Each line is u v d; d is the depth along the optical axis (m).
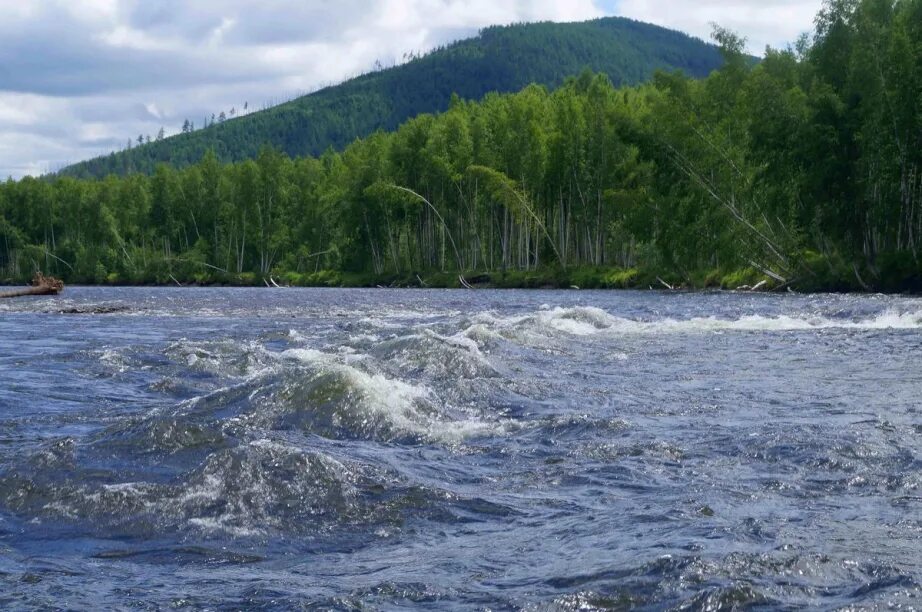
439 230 95.88
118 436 8.82
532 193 84.69
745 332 22.80
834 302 36.81
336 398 10.51
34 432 10.16
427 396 11.76
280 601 5.12
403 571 5.64
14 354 18.72
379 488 7.45
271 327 27.59
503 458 8.81
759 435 9.28
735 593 4.86
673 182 59.09
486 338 18.16
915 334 21.34
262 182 115.25
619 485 7.67
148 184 132.38
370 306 43.00
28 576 5.68
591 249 84.25
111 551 6.22
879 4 52.25
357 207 96.44
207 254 119.06
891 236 52.34
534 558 5.79
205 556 6.11
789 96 53.28
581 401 12.12
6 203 133.12
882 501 6.99
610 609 4.84
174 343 18.44
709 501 7.02
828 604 4.76
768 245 53.78
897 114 48.72
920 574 5.17
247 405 10.54
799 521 6.39
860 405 11.50
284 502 7.10
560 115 85.12
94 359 16.44
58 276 126.12
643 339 21.02
